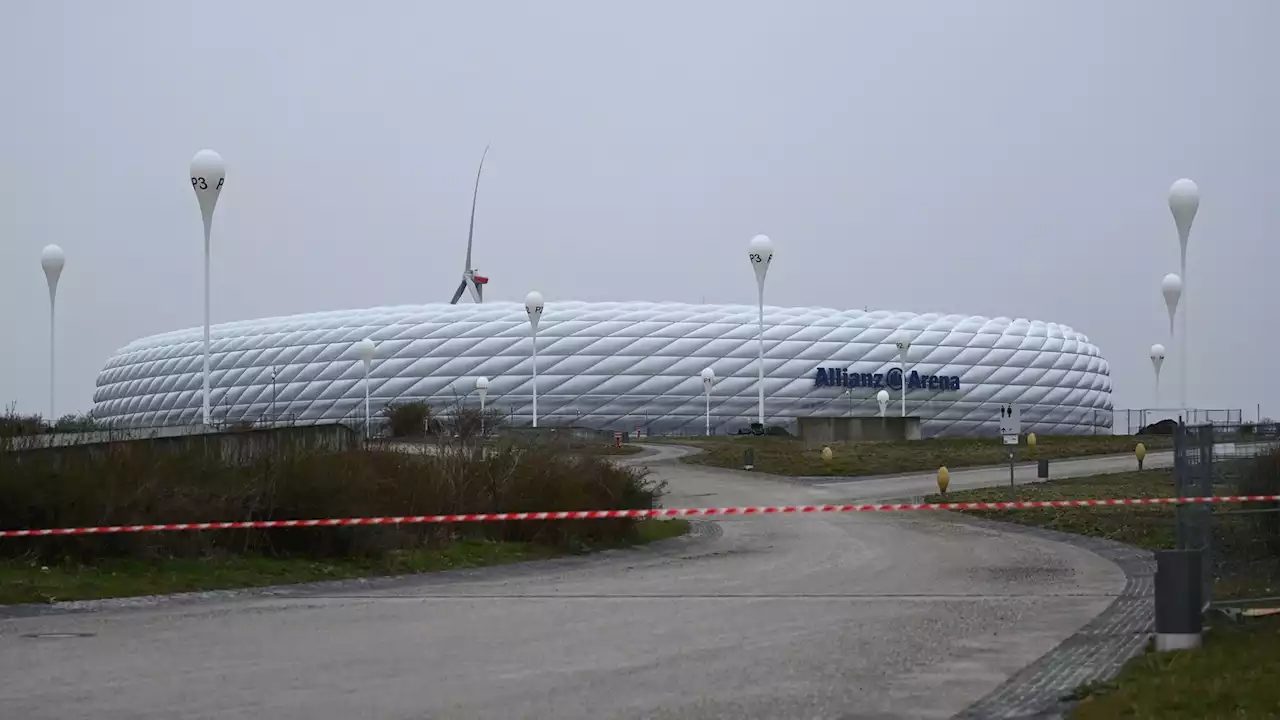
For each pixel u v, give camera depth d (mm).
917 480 45094
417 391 95062
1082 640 12492
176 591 16188
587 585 17734
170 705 9188
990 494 36625
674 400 96312
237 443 21609
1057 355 107375
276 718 8766
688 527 28625
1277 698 9078
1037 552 22609
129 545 17734
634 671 10695
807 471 48375
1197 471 13414
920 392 100438
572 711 9055
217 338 104000
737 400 96750
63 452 18688
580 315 97750
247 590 16750
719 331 97812
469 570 19984
